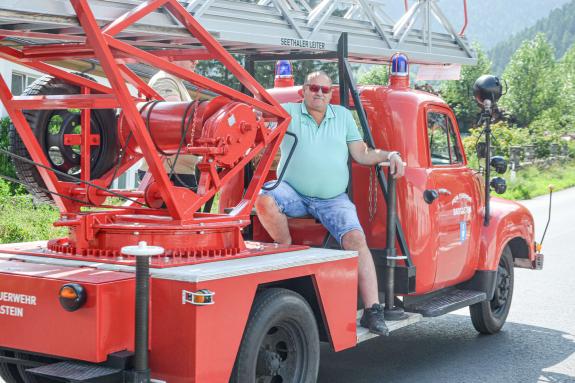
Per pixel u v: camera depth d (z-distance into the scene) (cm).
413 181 595
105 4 424
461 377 595
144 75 1154
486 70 5141
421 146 606
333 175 552
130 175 1548
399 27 642
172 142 479
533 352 675
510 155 3106
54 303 391
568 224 1675
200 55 507
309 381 471
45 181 493
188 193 450
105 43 407
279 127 516
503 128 3203
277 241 559
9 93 482
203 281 387
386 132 603
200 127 468
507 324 781
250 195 500
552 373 609
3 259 451
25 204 1127
